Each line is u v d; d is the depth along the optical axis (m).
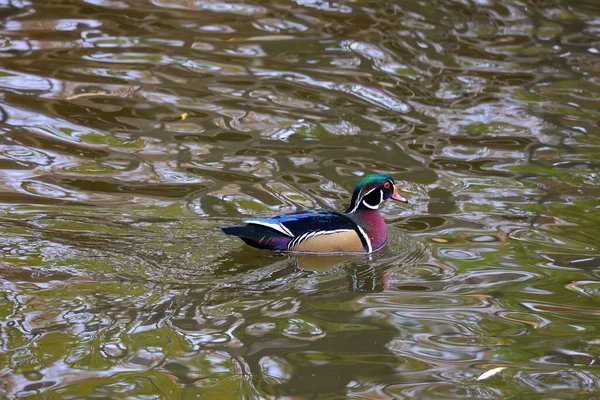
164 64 17.89
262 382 8.46
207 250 11.40
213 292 10.36
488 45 20.12
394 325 9.77
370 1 22.33
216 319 9.71
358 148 14.95
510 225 12.60
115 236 11.52
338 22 20.77
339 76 17.88
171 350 8.96
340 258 11.67
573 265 11.41
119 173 13.55
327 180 13.71
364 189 12.05
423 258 11.66
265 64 18.22
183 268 10.89
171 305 9.95
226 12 20.98
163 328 9.41
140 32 19.44
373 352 9.14
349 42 19.62
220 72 17.72
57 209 12.17
